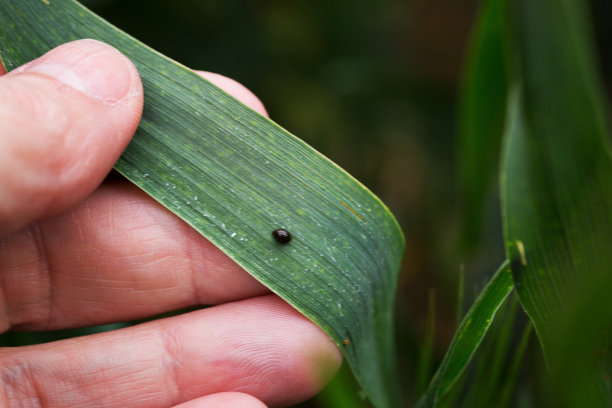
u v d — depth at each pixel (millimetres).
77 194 166
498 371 165
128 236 177
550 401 145
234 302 179
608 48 252
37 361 177
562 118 178
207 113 166
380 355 174
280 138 165
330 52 247
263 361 177
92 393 178
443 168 247
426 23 287
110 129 163
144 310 182
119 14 225
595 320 142
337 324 166
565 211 170
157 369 178
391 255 170
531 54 183
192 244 178
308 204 166
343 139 244
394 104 248
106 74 162
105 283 179
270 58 238
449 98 256
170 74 166
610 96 248
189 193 167
